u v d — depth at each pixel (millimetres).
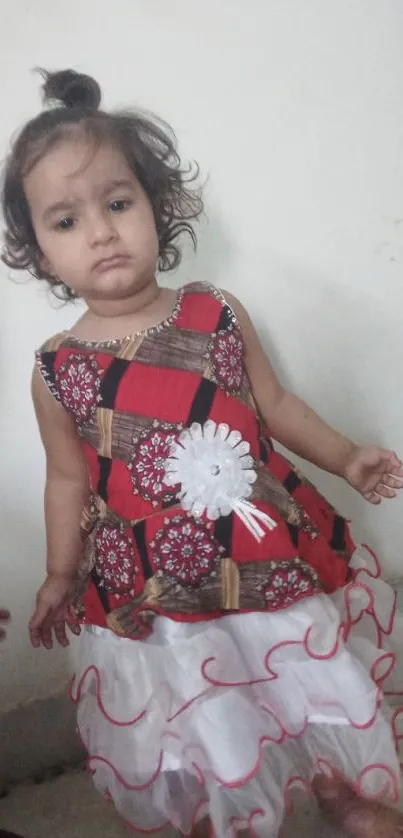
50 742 1005
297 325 1036
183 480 766
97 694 767
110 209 774
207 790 703
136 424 792
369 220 1029
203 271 986
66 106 819
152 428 789
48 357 835
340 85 991
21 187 792
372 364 1076
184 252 971
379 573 880
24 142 782
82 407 812
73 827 884
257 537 752
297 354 1043
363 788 727
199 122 953
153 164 825
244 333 873
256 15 951
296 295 1027
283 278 1018
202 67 944
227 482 766
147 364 803
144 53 925
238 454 782
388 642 873
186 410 793
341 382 1068
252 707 715
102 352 811
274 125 978
